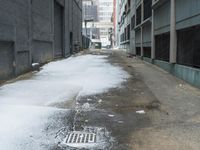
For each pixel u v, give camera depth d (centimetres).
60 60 2494
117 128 555
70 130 539
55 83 1091
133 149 448
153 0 1964
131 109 703
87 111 680
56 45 2681
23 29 1430
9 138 488
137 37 3122
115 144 469
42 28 1970
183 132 529
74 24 4138
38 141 478
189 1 1114
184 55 1223
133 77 1284
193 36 1091
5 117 606
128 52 4391
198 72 986
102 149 447
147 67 1809
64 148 450
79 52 4603
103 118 623
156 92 920
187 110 689
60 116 632
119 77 1278
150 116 640
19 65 1360
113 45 12150
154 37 1986
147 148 452
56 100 790
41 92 903
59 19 2841
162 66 1688
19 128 540
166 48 1611
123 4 6212
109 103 764
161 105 741
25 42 1466
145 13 2466
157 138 498
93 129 547
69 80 1175
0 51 1112
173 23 1350
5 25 1146
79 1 4994
